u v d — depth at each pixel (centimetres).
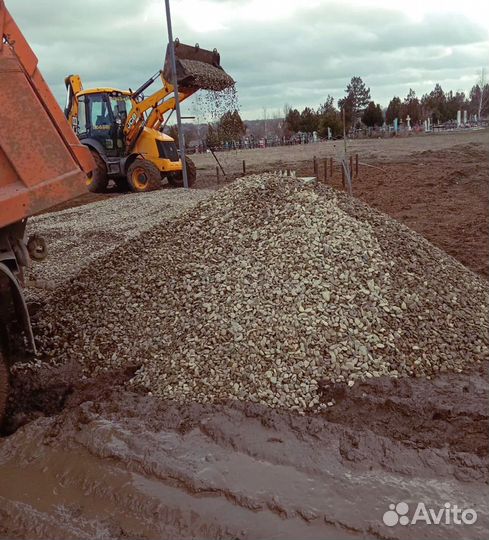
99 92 1558
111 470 316
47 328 485
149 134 1545
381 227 532
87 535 272
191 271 491
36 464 328
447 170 1653
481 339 438
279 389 376
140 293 490
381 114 5344
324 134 4509
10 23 346
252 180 595
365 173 1736
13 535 275
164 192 1411
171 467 312
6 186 349
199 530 272
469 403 359
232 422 351
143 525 277
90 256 807
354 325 416
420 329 429
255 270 464
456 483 293
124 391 396
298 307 424
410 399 364
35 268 746
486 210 1032
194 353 409
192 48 1449
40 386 415
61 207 1430
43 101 363
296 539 262
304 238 482
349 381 384
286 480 300
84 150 385
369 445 322
